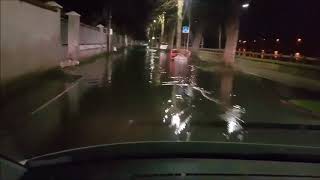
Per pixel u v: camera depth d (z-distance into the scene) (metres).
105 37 52.97
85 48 34.50
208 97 16.08
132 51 74.00
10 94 12.91
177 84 20.38
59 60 22.73
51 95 14.03
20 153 7.07
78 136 8.61
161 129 9.64
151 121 10.56
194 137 8.92
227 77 25.94
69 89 16.31
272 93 18.33
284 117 12.20
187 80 22.86
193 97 15.82
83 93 15.37
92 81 19.55
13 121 9.74
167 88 18.41
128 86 18.28
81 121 10.22
